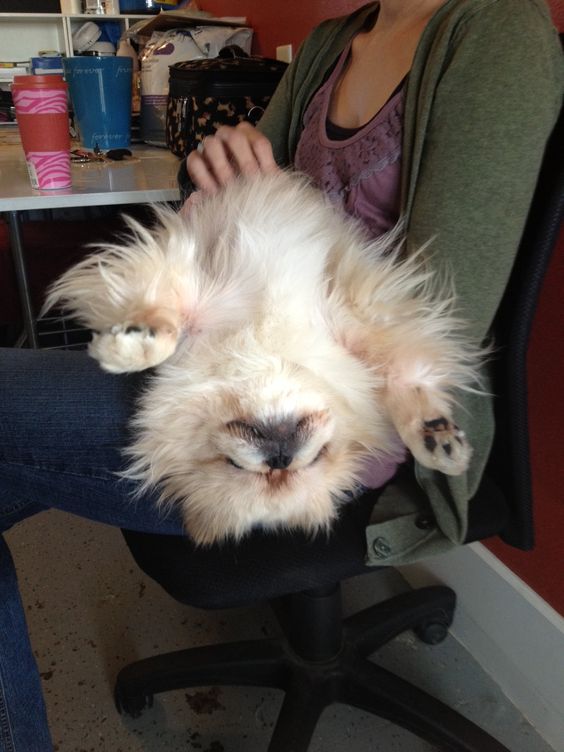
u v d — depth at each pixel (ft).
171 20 5.59
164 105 5.42
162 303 2.42
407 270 2.54
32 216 6.28
